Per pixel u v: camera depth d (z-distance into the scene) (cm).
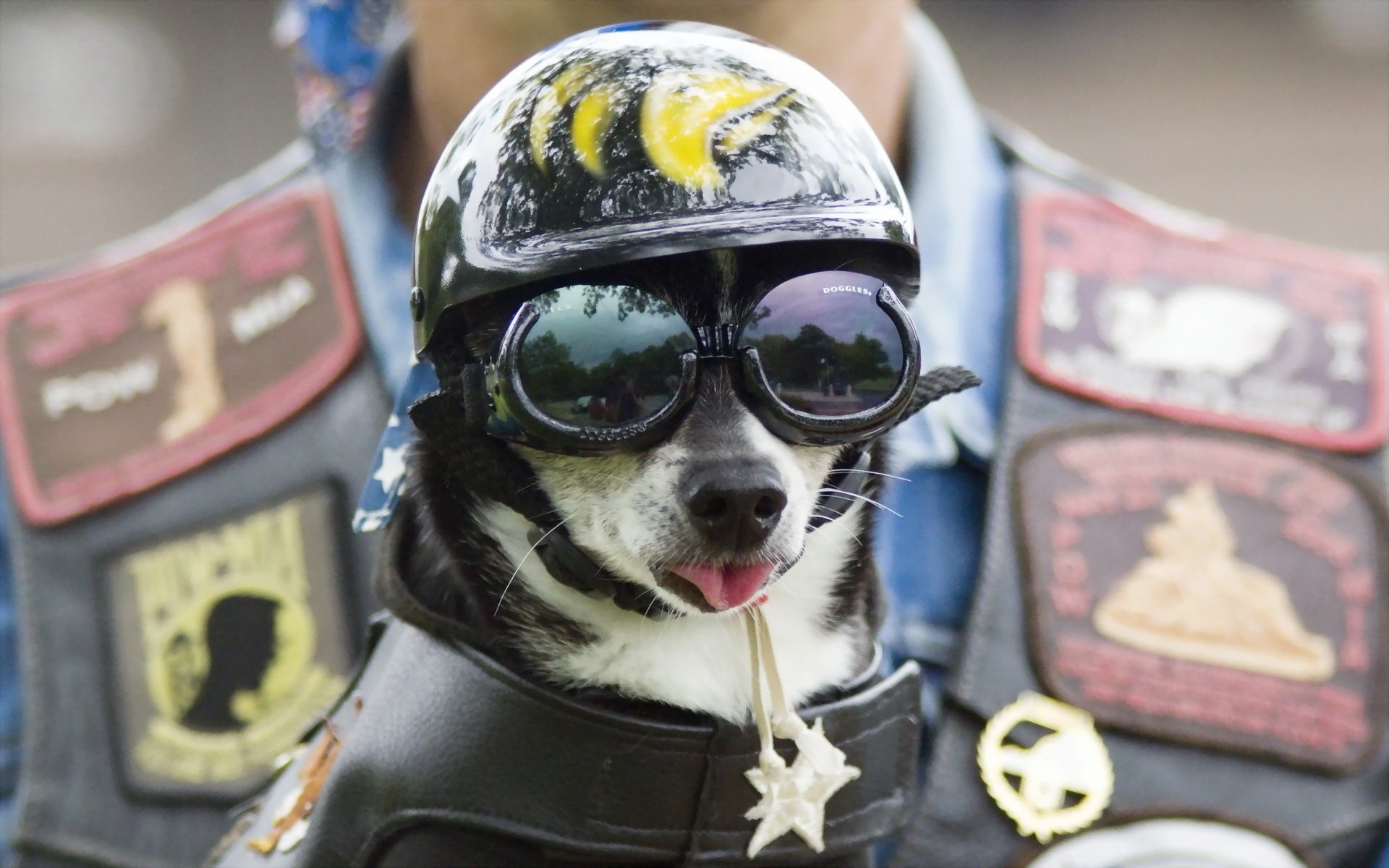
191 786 483
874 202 317
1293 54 1877
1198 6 1922
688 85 314
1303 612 488
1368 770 473
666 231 297
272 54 1802
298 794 383
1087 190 583
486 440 334
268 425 521
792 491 324
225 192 612
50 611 505
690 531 318
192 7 1814
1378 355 533
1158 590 486
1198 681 477
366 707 363
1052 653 475
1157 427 509
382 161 560
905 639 482
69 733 491
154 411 532
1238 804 467
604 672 353
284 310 541
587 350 305
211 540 509
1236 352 529
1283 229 1638
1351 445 512
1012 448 500
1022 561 484
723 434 314
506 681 334
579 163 306
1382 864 470
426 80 530
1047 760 463
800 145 311
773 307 312
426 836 334
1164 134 1789
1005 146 594
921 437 488
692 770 332
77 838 481
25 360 546
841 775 338
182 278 558
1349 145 1742
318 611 499
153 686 496
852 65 505
